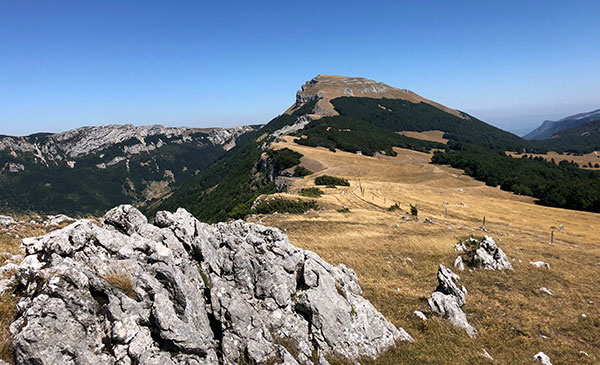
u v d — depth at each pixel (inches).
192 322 435.5
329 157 6264.8
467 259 1525.6
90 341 360.2
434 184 5024.6
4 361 326.6
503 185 4847.4
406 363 612.1
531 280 1285.7
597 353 797.2
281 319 561.0
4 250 642.8
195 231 617.0
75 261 406.3
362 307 688.4
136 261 442.6
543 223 3056.1
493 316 949.8
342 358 559.5
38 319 339.3
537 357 733.3
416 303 944.9
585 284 1290.6
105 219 568.4
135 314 397.4
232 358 460.1
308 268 649.0
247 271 594.2
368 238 1833.2
